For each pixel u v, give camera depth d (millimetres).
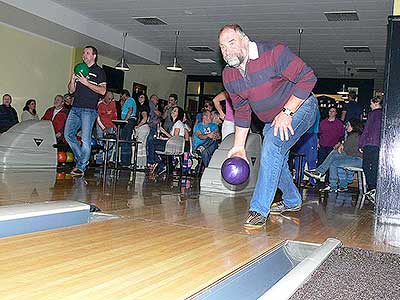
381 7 8125
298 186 7156
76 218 2643
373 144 5824
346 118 11344
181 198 4277
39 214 2340
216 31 10562
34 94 10422
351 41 10672
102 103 8922
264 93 2844
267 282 1808
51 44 10750
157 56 12930
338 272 1796
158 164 8625
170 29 10742
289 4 8367
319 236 2719
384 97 4105
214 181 5047
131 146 9273
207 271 1730
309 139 7566
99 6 9336
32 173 5750
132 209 3238
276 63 2725
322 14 8805
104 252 1874
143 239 2213
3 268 1524
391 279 1758
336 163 7285
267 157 2895
